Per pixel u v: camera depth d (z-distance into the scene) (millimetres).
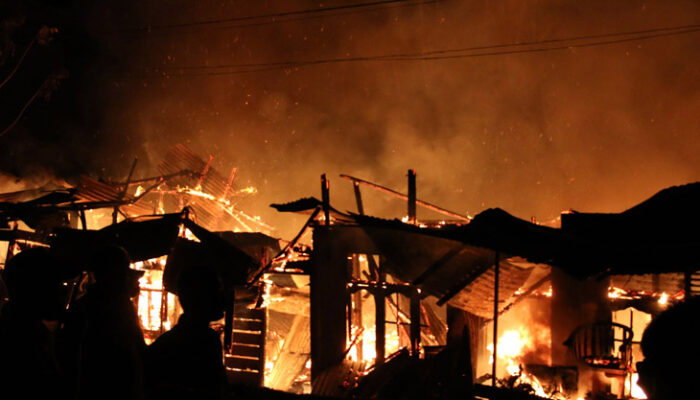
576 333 10047
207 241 10680
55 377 3172
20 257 3260
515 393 6996
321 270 10695
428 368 9047
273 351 12836
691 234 6652
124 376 3604
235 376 11508
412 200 11414
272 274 11484
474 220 7770
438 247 9711
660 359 1364
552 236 7230
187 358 3760
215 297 3898
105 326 3721
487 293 10094
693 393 1306
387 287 10625
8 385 3018
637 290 11531
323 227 10789
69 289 10398
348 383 10031
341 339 10500
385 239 9945
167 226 10641
